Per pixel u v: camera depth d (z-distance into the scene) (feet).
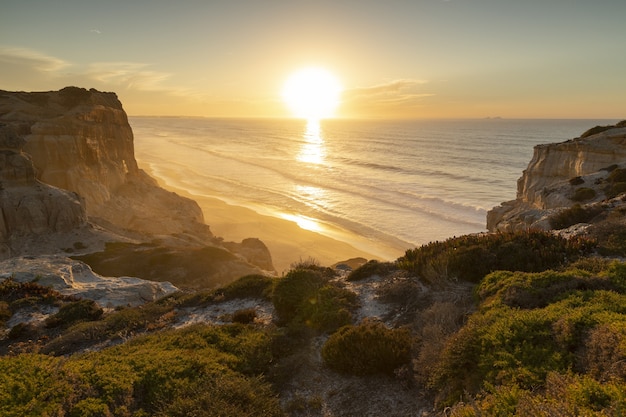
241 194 321.93
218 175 406.21
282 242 205.36
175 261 151.74
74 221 174.29
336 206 268.41
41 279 90.17
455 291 47.85
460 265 51.72
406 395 33.01
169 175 416.67
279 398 35.24
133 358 39.78
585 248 53.36
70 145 231.71
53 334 62.18
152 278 141.28
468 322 36.22
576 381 23.49
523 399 22.07
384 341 37.24
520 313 33.60
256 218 251.60
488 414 22.97
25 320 68.49
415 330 41.34
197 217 253.44
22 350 53.16
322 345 43.50
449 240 63.98
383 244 197.36
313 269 69.92
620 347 24.82
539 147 163.02
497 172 396.78
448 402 29.01
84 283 98.68
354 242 202.69
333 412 32.71
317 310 49.62
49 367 36.68
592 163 137.39
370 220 233.76
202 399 31.19
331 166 453.17
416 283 53.52
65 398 31.91
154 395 33.81
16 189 168.86
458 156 532.32
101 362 39.68
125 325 59.52
